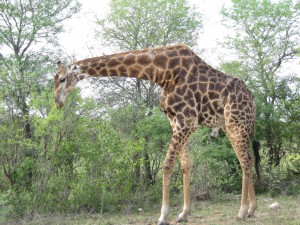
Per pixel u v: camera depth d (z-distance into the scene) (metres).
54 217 8.27
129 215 8.87
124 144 9.96
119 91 13.12
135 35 13.41
